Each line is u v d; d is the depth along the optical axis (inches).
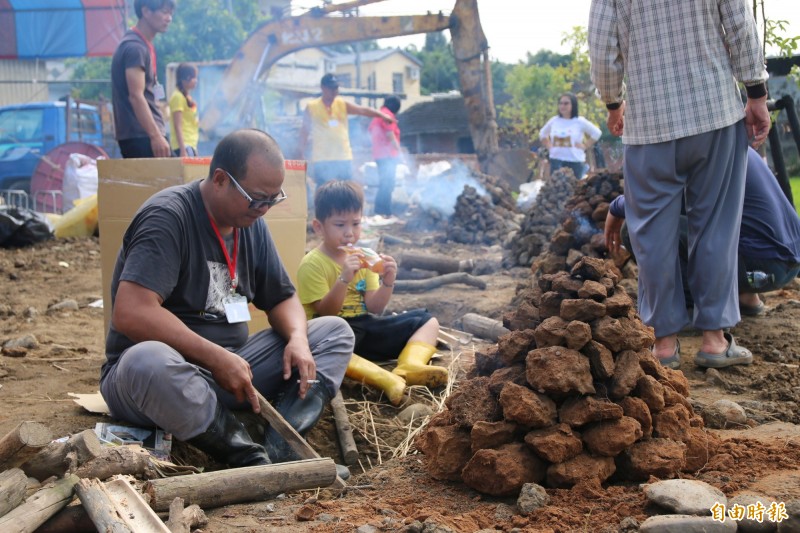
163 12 276.8
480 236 443.5
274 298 158.7
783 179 237.9
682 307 173.3
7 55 792.9
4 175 724.7
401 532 101.7
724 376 173.3
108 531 95.7
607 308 121.5
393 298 281.3
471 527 103.7
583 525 102.4
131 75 273.9
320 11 616.7
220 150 138.6
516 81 1162.0
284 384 156.4
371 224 533.3
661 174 168.6
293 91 1147.9
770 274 198.5
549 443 112.7
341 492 122.6
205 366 135.2
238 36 1277.1
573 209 261.4
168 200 140.5
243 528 107.8
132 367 129.6
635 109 169.9
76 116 761.0
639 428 116.1
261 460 134.9
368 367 179.6
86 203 473.1
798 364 179.0
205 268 143.7
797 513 93.7
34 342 221.5
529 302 133.7
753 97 167.9
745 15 161.5
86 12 784.3
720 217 170.9
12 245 431.5
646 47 167.0
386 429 164.7
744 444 128.1
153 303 133.8
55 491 103.4
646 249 170.9
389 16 619.5
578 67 774.5
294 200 197.6
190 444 135.3
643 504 105.3
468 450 121.1
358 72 1641.2
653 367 125.3
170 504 108.1
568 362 115.9
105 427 139.9
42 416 156.3
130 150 284.7
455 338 214.5
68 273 364.2
